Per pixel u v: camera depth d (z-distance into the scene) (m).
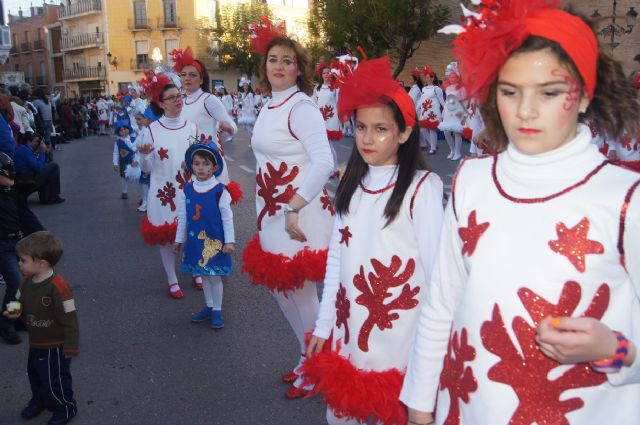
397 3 21.28
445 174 11.66
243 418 3.60
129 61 50.72
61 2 56.09
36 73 66.00
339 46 24.12
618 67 1.53
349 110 2.39
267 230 3.73
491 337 1.55
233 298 5.69
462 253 1.65
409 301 2.40
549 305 1.47
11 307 3.45
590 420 1.50
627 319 1.48
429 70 14.99
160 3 48.69
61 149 23.22
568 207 1.47
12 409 3.81
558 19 1.41
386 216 2.37
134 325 5.11
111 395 3.93
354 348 2.47
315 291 3.73
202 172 4.87
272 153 3.63
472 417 1.61
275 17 48.56
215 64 49.00
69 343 3.49
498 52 1.42
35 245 3.42
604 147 4.43
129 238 8.22
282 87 3.62
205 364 4.34
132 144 10.95
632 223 1.40
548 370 1.49
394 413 2.35
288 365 4.29
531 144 1.47
